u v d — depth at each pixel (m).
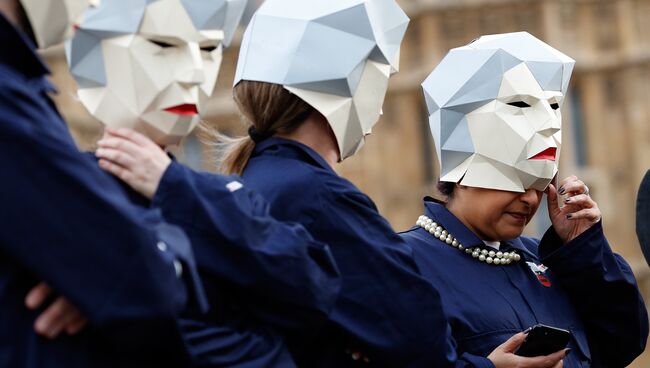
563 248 7.97
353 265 6.50
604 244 8.05
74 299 5.03
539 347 7.27
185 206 5.77
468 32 40.19
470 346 7.55
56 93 5.44
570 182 8.10
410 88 40.81
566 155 40.91
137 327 5.10
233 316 5.96
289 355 6.04
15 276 5.12
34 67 5.27
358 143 6.95
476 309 7.62
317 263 6.08
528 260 8.12
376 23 6.89
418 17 40.50
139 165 5.76
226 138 7.07
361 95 6.82
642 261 41.00
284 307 5.94
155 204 5.75
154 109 6.02
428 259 7.76
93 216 5.07
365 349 6.48
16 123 5.01
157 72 6.01
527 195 7.83
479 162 7.79
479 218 7.85
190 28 6.05
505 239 7.89
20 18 5.42
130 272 5.07
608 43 40.84
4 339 5.09
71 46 6.01
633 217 41.09
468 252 7.84
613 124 40.97
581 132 41.16
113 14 5.99
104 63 6.00
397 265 6.53
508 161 7.74
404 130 41.31
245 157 6.93
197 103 6.11
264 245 5.86
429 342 6.53
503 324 7.61
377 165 41.47
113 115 6.04
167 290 5.15
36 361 5.11
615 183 40.94
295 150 6.75
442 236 7.88
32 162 5.02
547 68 7.91
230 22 6.26
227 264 5.80
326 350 6.54
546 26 39.75
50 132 5.07
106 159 5.76
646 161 40.72
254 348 5.93
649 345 39.84
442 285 7.68
